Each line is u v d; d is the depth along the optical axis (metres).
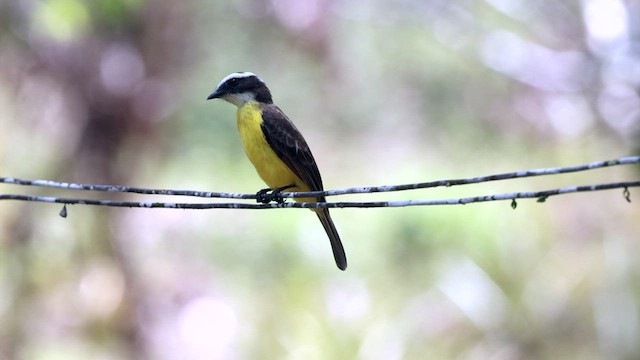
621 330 15.24
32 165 15.27
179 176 16.39
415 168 18.38
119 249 14.80
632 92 17.97
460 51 19.42
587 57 18.75
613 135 17.73
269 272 15.96
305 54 18.03
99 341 14.45
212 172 16.67
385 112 19.11
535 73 18.83
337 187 18.45
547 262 15.73
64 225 14.80
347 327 15.59
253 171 16.69
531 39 19.53
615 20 18.61
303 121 18.62
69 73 15.16
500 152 18.36
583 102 18.39
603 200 16.20
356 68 18.88
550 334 15.30
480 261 15.41
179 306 14.84
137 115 15.23
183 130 16.50
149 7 15.59
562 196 16.28
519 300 15.39
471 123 18.84
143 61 15.56
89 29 15.35
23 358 14.34
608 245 15.76
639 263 15.59
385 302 15.63
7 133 15.45
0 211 14.73
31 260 14.66
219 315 14.92
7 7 15.53
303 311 15.84
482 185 16.02
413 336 15.38
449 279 15.33
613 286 15.49
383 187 7.04
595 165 6.30
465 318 15.33
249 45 17.97
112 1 15.02
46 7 15.16
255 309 15.74
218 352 14.69
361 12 19.17
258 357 15.45
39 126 15.33
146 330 14.51
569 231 15.95
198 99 16.83
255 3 17.77
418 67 19.44
